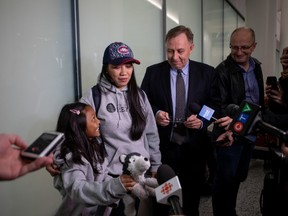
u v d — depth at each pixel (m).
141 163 1.14
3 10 1.35
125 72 1.40
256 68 2.07
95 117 1.26
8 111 1.41
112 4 2.12
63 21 1.73
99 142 1.35
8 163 0.70
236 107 1.50
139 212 1.34
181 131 1.76
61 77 1.73
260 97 2.06
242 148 1.92
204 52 4.24
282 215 1.06
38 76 1.57
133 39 2.44
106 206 1.19
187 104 1.75
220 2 5.00
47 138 0.79
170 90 1.77
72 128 1.17
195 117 1.64
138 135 1.41
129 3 2.36
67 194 1.14
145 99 1.57
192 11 3.75
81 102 1.33
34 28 1.53
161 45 2.96
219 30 5.02
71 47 1.79
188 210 1.86
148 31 2.69
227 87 2.00
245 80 2.05
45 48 1.61
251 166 3.59
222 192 1.98
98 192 1.01
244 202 2.52
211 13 4.53
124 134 1.39
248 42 1.92
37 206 1.63
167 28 3.02
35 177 1.60
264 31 5.10
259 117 1.16
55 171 1.15
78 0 1.78
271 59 5.13
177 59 1.68
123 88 1.45
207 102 1.83
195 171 1.84
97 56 1.99
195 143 1.79
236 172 1.99
